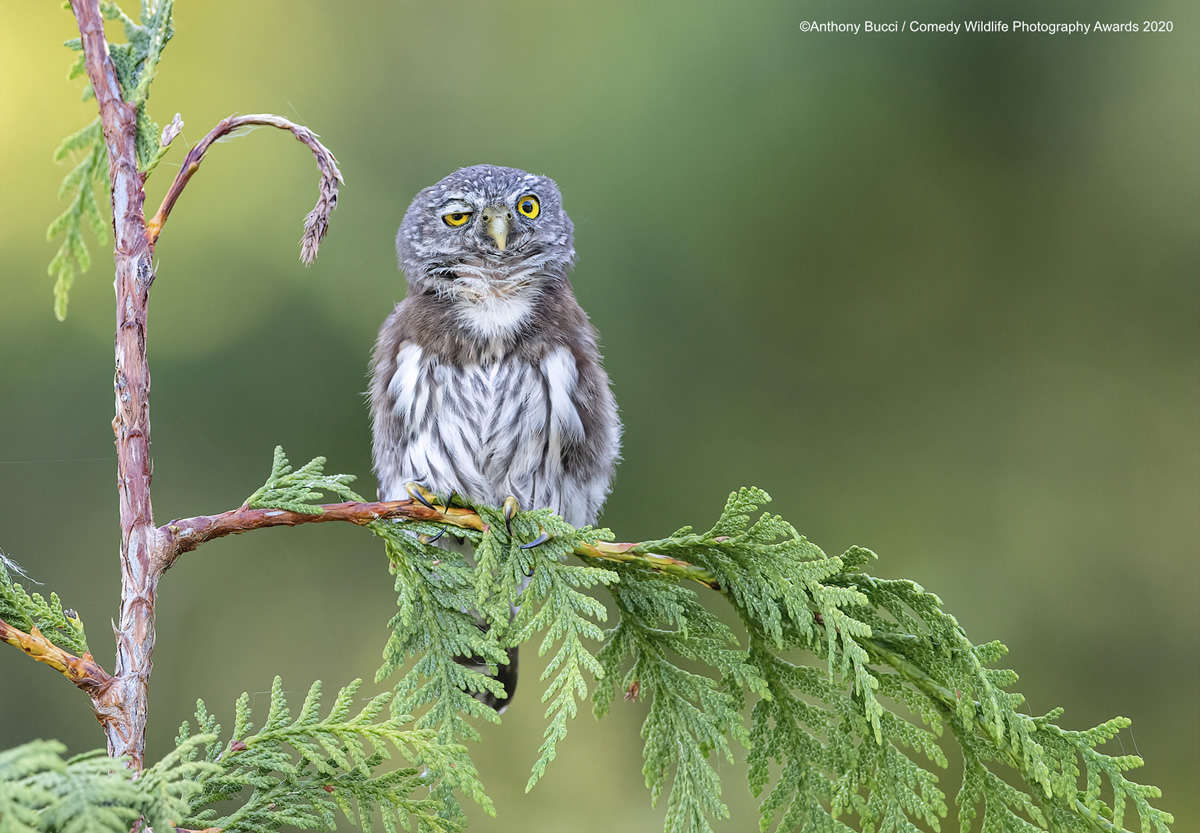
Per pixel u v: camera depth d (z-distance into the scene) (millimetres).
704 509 12141
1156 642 11898
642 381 12305
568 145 12750
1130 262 12734
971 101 12695
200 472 11875
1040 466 12484
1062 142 12742
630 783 11078
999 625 12055
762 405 12352
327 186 4148
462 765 4082
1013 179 12734
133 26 3859
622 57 12891
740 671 4621
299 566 11711
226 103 13148
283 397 12227
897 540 12188
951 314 12719
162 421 11914
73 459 11609
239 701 4129
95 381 11891
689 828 4688
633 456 12156
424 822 4086
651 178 12555
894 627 4613
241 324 12375
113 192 3738
